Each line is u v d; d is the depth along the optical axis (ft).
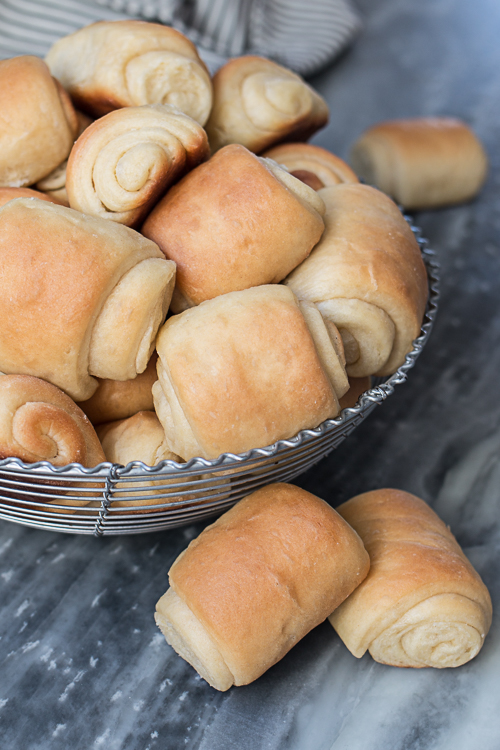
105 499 1.65
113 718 1.69
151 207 1.82
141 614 1.80
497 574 1.87
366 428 2.14
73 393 1.74
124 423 1.80
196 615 1.65
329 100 3.71
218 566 1.67
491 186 3.24
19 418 1.65
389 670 1.75
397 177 2.93
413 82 3.94
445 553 1.75
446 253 2.75
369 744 1.67
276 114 1.99
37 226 1.67
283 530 1.69
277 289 1.72
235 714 1.69
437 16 4.72
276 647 1.66
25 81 1.83
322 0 3.99
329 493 1.99
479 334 2.40
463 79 4.01
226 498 1.76
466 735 1.68
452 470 2.06
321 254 1.81
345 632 1.72
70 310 1.65
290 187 1.80
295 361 1.68
